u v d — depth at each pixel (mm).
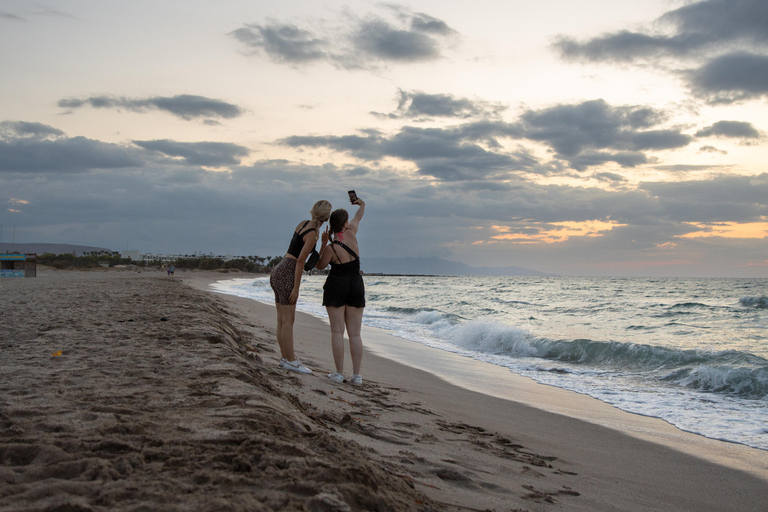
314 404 4004
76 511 1424
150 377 3566
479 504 2354
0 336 5723
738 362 8406
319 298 28766
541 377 8070
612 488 3221
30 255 42438
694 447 4570
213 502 1503
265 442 2143
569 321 17594
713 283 72500
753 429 5230
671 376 8000
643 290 45656
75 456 1867
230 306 17031
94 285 22281
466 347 11359
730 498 3342
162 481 1688
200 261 129625
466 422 4691
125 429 2244
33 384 3264
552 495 2801
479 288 45844
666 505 3041
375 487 1973
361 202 5719
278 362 6000
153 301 11930
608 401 6488
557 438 4582
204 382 3414
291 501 1642
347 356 8562
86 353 4617
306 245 5293
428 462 2906
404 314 19719
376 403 4688
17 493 1514
